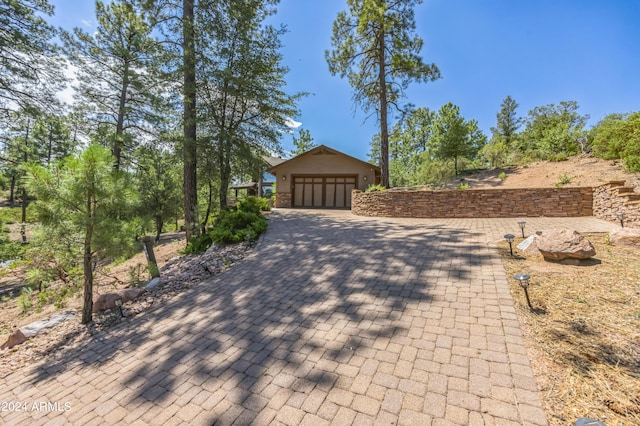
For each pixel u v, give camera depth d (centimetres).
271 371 260
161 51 1023
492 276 417
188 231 976
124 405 240
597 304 306
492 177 1480
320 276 495
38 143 1970
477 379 221
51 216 387
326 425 195
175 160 1027
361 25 1257
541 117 3384
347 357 267
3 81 1012
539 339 259
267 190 2786
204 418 214
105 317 436
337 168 1886
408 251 582
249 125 1241
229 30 1070
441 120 2212
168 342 338
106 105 1370
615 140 1127
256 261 625
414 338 286
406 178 3045
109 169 407
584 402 186
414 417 193
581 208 813
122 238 431
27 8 962
